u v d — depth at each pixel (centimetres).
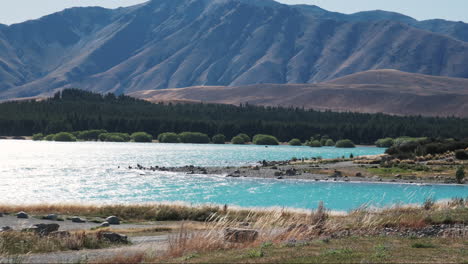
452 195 6012
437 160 9369
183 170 9356
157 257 1897
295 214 3412
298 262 1571
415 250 1847
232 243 2127
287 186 7069
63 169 9906
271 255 1744
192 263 1647
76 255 2030
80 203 4716
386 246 1934
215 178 8138
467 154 9350
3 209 3959
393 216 2966
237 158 13412
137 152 15812
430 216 2872
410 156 10025
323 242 2120
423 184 7094
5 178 8162
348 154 15938
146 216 3922
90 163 11388
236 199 5916
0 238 2230
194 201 5691
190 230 2933
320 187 6925
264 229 2558
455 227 2577
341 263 1546
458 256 1706
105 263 1817
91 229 3039
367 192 6419
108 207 4194
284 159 13112
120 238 2453
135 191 6650
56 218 3591
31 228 2597
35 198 5903
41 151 15562
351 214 3331
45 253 2086
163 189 6850
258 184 7319
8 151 15312
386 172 8369
